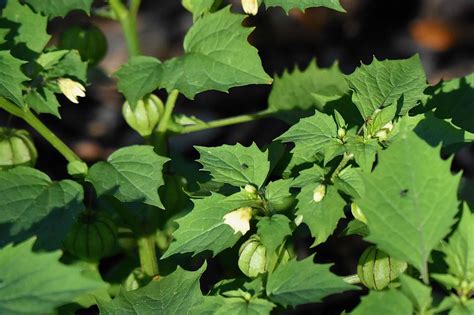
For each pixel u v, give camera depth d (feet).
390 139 2.23
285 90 2.77
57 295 1.98
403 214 2.06
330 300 3.14
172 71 2.37
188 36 2.39
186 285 2.29
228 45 2.35
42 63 2.45
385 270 2.28
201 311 2.16
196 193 2.36
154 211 2.60
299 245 3.29
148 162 2.35
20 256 2.00
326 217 2.21
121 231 2.67
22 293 1.99
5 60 2.31
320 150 2.27
